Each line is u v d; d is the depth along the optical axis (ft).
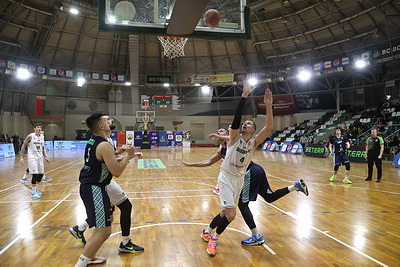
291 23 72.64
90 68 87.66
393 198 19.42
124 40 82.02
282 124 93.04
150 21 13.98
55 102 88.74
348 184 24.97
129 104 95.61
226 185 10.53
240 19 15.19
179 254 10.37
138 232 12.69
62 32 77.36
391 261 9.65
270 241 11.62
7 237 12.06
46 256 10.13
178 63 92.02
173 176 30.22
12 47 74.28
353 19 65.46
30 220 14.47
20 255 10.20
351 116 74.69
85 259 8.24
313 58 78.64
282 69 85.71
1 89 78.74
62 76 80.59
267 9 68.59
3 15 66.13
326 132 72.43
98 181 8.83
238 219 14.74
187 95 99.19
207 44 86.99
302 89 88.12
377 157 26.32
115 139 89.25
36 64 78.48
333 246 11.03
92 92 94.02
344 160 25.64
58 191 21.97
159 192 21.75
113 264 9.55
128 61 90.33
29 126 84.64
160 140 94.02
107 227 8.58
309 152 56.29
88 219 8.58
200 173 32.58
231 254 10.37
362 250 10.62
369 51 62.08
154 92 97.60
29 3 65.00
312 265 9.41
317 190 22.26
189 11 11.38
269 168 36.68
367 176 29.81
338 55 74.69
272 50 83.41
